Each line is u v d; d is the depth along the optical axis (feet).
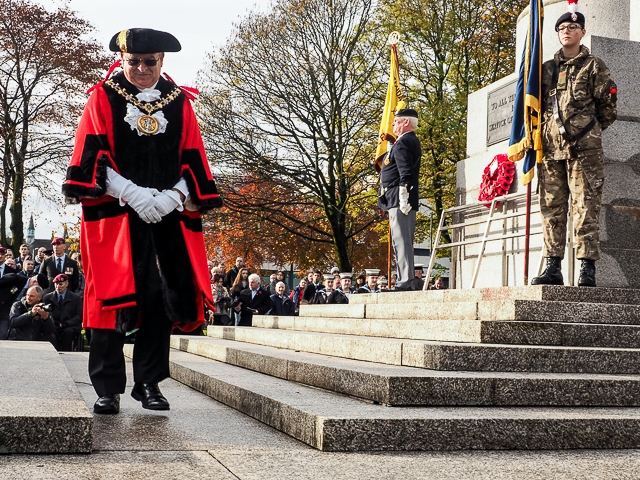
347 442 12.80
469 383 15.23
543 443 13.69
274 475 10.82
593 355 18.04
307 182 92.27
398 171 30.83
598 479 11.28
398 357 18.07
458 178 36.42
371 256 121.19
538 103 24.09
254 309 53.72
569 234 26.66
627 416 14.44
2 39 98.63
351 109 90.33
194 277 15.97
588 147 23.18
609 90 23.31
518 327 19.15
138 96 16.15
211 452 12.30
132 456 11.76
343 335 25.63
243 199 93.66
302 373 18.67
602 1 31.12
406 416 13.32
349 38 89.71
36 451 11.53
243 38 89.86
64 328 40.88
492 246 33.01
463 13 89.61
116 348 15.88
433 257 33.17
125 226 15.61
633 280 27.35
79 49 100.73
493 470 11.69
